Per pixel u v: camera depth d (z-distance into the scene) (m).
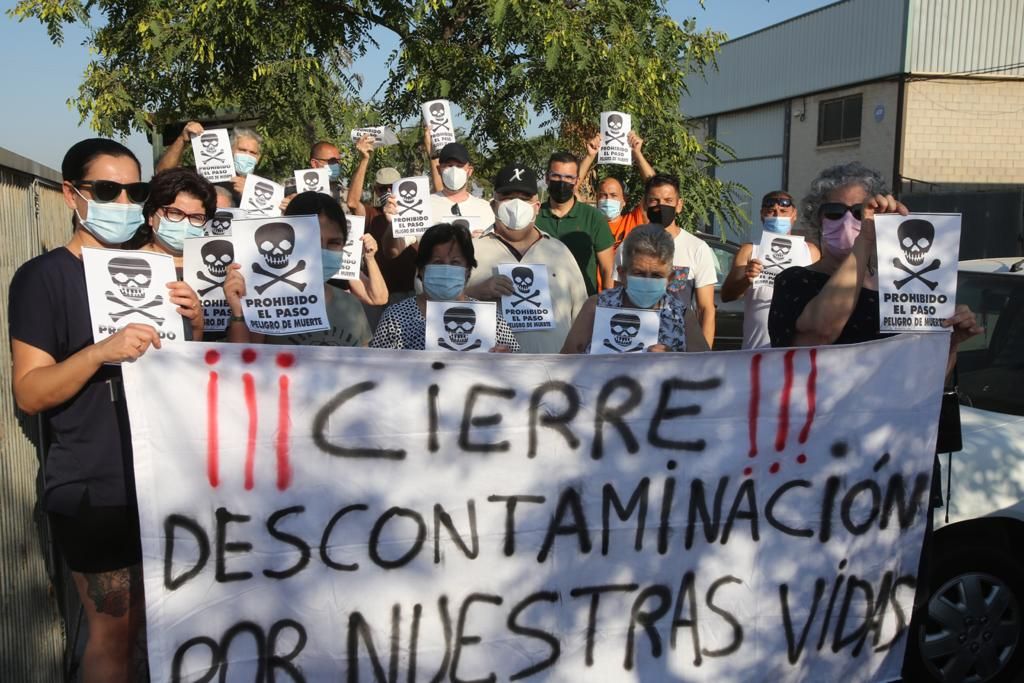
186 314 2.68
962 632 3.73
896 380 3.17
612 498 2.98
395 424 2.79
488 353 2.84
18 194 3.62
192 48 9.52
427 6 9.06
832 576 3.18
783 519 3.12
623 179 9.84
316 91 10.48
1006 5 23.14
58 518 2.72
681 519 3.04
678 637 3.05
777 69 28.56
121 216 2.76
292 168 12.06
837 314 3.07
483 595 2.89
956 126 23.72
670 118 9.97
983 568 3.75
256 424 2.68
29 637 3.26
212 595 2.68
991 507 3.71
